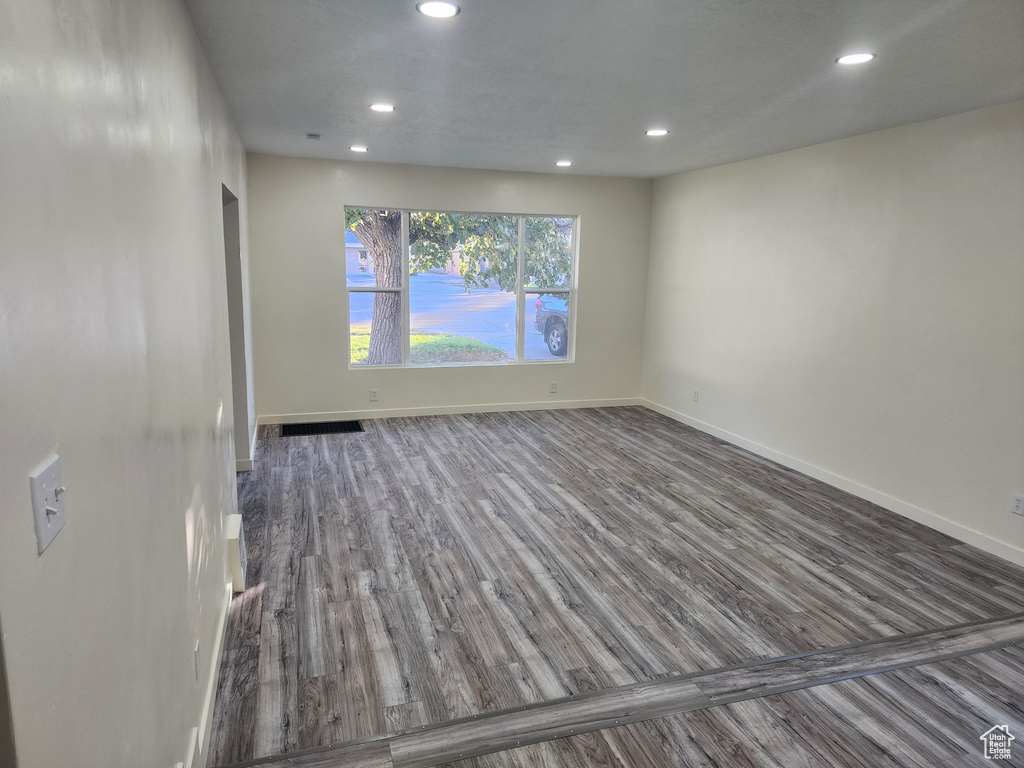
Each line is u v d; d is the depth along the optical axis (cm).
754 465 523
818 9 227
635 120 405
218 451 283
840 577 339
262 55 281
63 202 92
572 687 248
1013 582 335
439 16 238
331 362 626
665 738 223
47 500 82
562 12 233
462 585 324
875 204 432
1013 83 313
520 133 451
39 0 84
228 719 228
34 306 80
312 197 591
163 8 179
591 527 397
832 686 251
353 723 227
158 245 161
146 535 137
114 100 123
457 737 221
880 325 432
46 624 81
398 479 476
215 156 308
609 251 696
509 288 683
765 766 211
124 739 116
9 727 70
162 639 150
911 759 215
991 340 363
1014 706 241
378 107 379
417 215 639
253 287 589
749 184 550
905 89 326
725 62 287
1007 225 351
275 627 284
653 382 713
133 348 130
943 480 394
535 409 705
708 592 322
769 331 534
